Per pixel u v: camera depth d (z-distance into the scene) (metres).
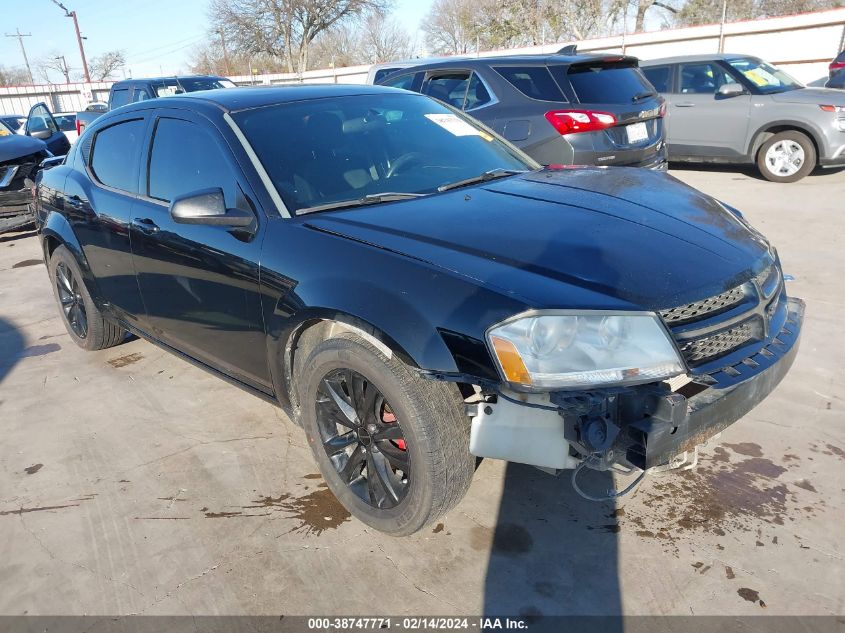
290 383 2.85
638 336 2.06
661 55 19.80
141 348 4.72
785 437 3.09
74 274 4.29
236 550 2.60
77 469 3.22
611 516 2.66
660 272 2.21
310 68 47.62
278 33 42.00
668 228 2.51
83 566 2.57
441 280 2.20
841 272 5.15
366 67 28.47
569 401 2.00
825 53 16.98
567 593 2.30
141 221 3.41
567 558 2.45
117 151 3.83
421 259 2.29
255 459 3.22
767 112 8.57
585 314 2.03
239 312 2.89
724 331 2.24
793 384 3.55
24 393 4.09
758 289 2.39
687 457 2.65
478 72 6.61
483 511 2.73
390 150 3.23
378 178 3.06
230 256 2.84
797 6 30.77
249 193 2.87
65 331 5.20
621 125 5.98
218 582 2.44
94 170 4.03
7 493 3.06
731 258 2.39
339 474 2.70
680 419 2.01
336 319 2.39
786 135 8.50
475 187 3.01
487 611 2.24
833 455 2.95
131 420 3.67
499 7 37.94
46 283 6.59
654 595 2.27
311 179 2.93
